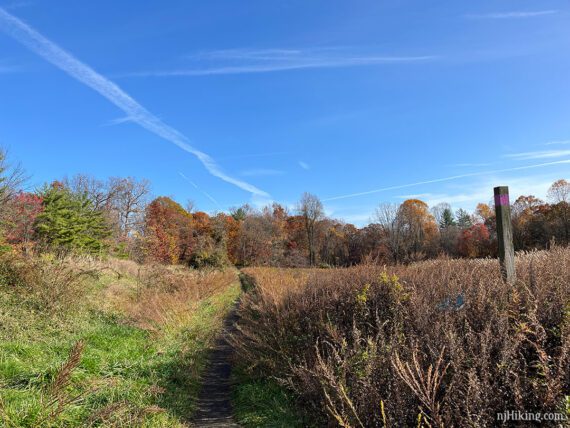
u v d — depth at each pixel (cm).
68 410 436
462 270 662
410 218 5128
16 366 544
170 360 711
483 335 343
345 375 411
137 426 431
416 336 410
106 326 905
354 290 643
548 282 433
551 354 345
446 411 305
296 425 459
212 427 497
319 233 6056
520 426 291
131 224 4794
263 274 1911
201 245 4262
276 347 673
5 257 972
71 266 1155
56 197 2748
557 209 3878
